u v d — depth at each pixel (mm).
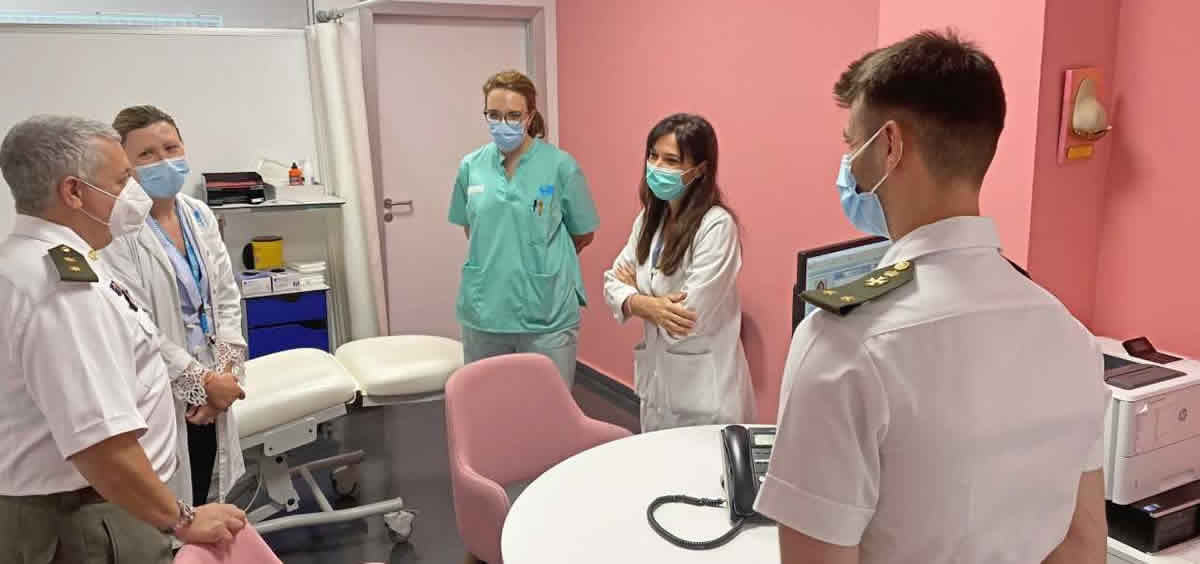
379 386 2965
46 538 1564
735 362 2484
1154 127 2031
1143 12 2021
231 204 3783
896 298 845
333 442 3904
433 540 2994
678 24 3641
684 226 2410
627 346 4383
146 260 2215
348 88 4117
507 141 2982
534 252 3068
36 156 1558
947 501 846
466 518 2098
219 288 2531
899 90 847
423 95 4637
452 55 4664
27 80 3586
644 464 1930
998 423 847
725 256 2352
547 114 4836
